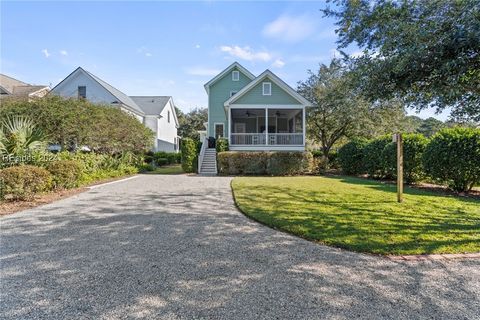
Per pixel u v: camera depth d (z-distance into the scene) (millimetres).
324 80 20094
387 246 3855
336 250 3820
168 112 31016
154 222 5309
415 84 4723
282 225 4926
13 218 5578
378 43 5109
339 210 6082
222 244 4070
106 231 4727
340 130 20344
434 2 4285
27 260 3469
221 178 13648
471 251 3684
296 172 15977
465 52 3812
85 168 11148
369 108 18234
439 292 2693
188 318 2258
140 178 13594
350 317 2271
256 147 17344
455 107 5453
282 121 22406
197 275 3047
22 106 12539
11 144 8031
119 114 15867
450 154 8742
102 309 2387
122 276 3021
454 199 7406
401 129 19141
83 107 13625
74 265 3316
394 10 4824
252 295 2625
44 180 7445
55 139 13141
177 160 28078
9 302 2494
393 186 10344
